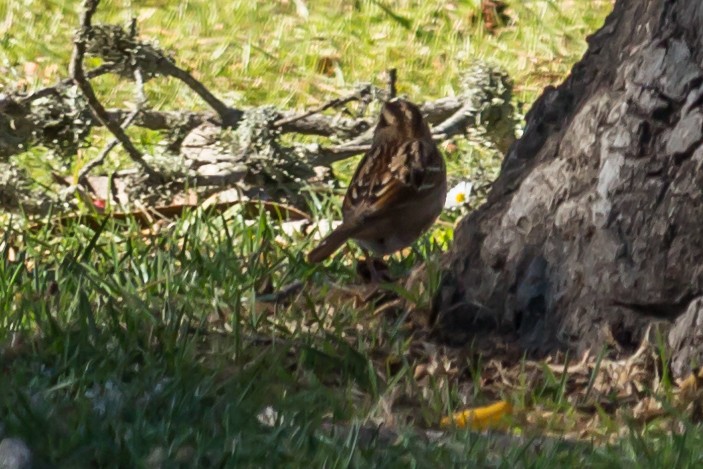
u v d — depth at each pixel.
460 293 11.15
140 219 14.85
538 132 11.42
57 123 14.84
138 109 15.62
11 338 9.98
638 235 10.16
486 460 8.38
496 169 15.91
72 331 9.91
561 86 11.43
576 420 9.51
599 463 8.38
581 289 10.41
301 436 8.35
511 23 23.27
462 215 15.59
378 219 11.77
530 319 10.72
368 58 21.83
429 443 8.57
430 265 11.32
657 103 10.18
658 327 10.09
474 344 10.77
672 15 10.27
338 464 8.00
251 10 22.92
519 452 8.36
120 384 9.09
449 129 16.02
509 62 22.02
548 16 23.34
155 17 22.75
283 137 18.45
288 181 15.54
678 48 10.18
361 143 15.91
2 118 14.70
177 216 15.09
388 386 9.80
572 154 10.66
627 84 10.38
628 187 10.20
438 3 23.61
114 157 17.62
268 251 12.97
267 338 10.43
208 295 11.59
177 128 15.91
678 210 10.03
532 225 10.75
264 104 20.30
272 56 21.69
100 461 8.00
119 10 22.95
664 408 9.38
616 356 10.18
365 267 12.27
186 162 15.75
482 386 10.17
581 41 22.86
